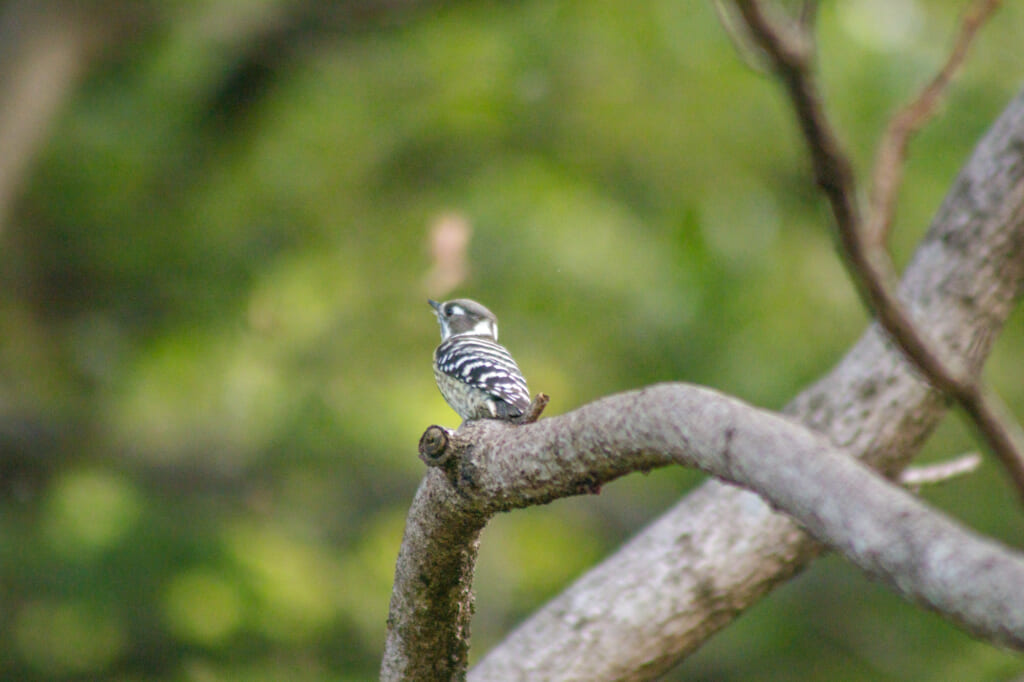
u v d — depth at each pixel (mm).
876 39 12836
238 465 14445
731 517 6176
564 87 13492
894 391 6059
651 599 6141
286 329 14391
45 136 13781
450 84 13953
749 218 13297
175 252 15422
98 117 15508
